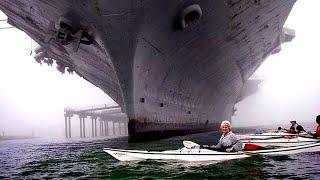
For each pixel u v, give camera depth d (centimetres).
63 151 2011
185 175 867
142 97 1789
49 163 1330
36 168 1195
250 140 1600
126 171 952
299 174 842
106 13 1423
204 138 2345
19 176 1022
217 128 3569
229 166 980
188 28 1692
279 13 2208
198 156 1096
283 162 1034
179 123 2305
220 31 1894
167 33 1658
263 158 1113
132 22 1473
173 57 1856
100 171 984
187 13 1560
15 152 2180
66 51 2425
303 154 1192
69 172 1026
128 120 1800
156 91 1912
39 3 1659
